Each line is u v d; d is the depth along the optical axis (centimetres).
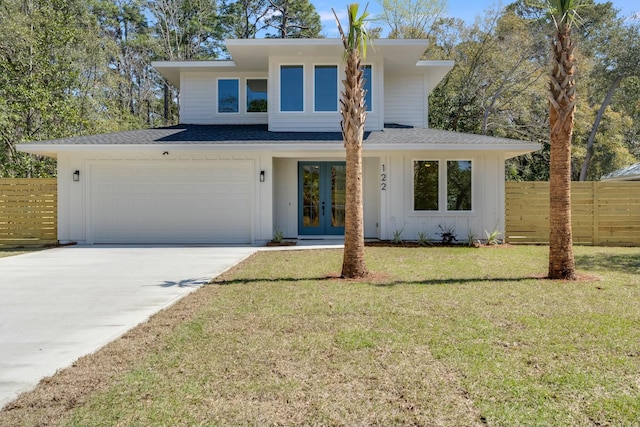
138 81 3481
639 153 3097
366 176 1480
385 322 496
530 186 1354
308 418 290
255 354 402
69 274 846
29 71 1953
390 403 309
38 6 2033
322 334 456
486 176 1327
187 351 411
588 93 2997
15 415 294
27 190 1384
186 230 1366
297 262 973
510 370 362
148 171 1363
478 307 560
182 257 1077
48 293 681
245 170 1358
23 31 1858
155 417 291
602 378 346
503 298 610
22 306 600
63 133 2023
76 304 610
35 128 2036
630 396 316
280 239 1343
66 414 296
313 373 360
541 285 700
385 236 1346
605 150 2883
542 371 360
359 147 785
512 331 461
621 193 1319
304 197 1535
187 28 3403
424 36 2766
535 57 2533
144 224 1366
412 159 1340
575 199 1338
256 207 1349
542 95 2467
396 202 1345
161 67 1582
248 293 653
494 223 1327
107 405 308
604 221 1327
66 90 2141
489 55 2477
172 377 353
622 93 3078
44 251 1201
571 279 748
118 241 1364
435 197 1342
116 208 1364
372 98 1436
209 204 1364
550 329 467
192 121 1631
